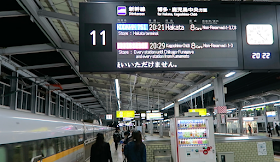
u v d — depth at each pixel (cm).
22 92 1902
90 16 656
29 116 546
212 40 674
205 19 682
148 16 668
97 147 626
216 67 662
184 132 775
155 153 845
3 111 441
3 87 1609
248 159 883
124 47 650
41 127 600
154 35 661
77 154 1099
